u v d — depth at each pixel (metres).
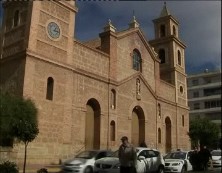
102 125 29.97
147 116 37.38
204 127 46.44
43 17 25.61
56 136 24.94
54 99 25.27
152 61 40.31
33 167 22.03
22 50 23.94
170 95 43.31
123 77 34.12
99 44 36.81
